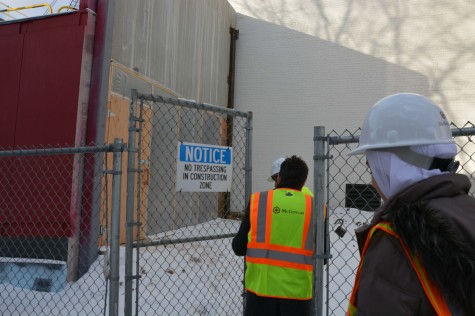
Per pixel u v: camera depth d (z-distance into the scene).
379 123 1.23
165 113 8.34
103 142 5.77
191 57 9.74
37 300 4.82
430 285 0.99
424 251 0.99
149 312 4.54
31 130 5.63
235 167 11.88
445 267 0.96
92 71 5.72
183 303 4.84
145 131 7.53
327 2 12.06
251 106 12.34
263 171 12.02
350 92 11.70
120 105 6.70
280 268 2.75
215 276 5.91
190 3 9.69
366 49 11.67
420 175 1.15
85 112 5.61
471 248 0.96
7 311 4.49
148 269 5.71
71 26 5.65
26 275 5.22
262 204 2.88
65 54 5.62
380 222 1.15
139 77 7.37
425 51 11.26
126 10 6.92
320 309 2.54
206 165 3.59
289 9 12.34
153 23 7.92
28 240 5.43
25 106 5.70
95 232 5.63
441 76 11.10
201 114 10.15
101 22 5.79
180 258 6.44
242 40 12.62
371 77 11.59
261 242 2.81
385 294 1.03
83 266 5.39
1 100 5.82
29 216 5.46
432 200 1.08
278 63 12.28
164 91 8.35
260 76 12.37
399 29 11.48
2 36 5.92
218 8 11.48
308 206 2.86
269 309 2.73
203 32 10.50
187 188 3.46
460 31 11.06
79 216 5.45
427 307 0.99
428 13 11.31
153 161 7.86
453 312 0.96
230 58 12.44
